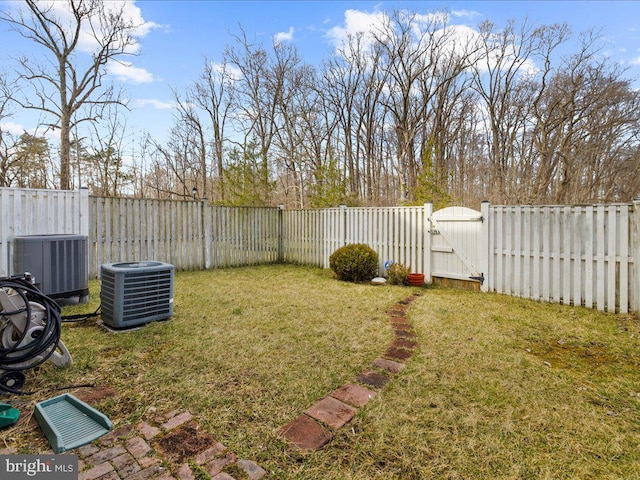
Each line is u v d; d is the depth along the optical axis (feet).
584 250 16.14
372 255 23.88
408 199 52.75
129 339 11.59
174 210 26.84
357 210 27.07
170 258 26.66
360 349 10.89
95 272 22.94
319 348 10.96
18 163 44.88
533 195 53.78
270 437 6.52
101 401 7.71
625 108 48.73
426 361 9.99
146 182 61.00
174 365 9.61
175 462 5.84
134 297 12.84
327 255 29.48
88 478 5.44
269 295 18.72
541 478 5.51
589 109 50.65
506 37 58.65
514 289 18.69
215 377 8.91
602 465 5.79
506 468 5.73
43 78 41.83
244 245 31.37
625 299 14.93
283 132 60.13
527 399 7.86
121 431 6.66
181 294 18.76
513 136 61.11
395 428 6.79
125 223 24.32
